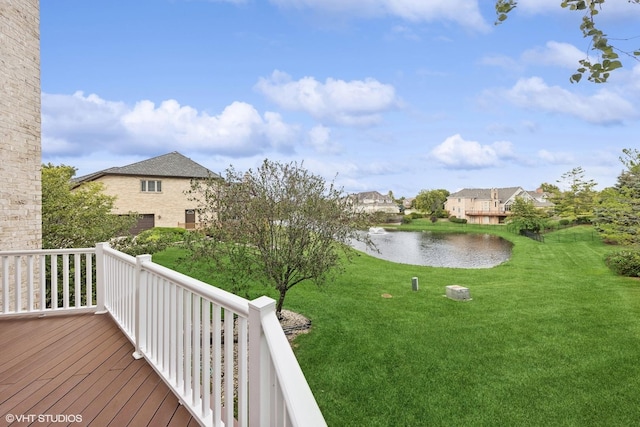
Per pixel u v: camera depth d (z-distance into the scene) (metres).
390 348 5.78
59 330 3.64
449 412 4.04
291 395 1.18
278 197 6.40
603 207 15.31
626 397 4.36
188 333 2.20
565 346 5.93
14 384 2.50
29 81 6.64
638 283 10.72
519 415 3.99
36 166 6.80
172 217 25.66
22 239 6.45
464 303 8.57
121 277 3.62
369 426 3.78
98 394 2.36
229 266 6.89
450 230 45.81
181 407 2.21
